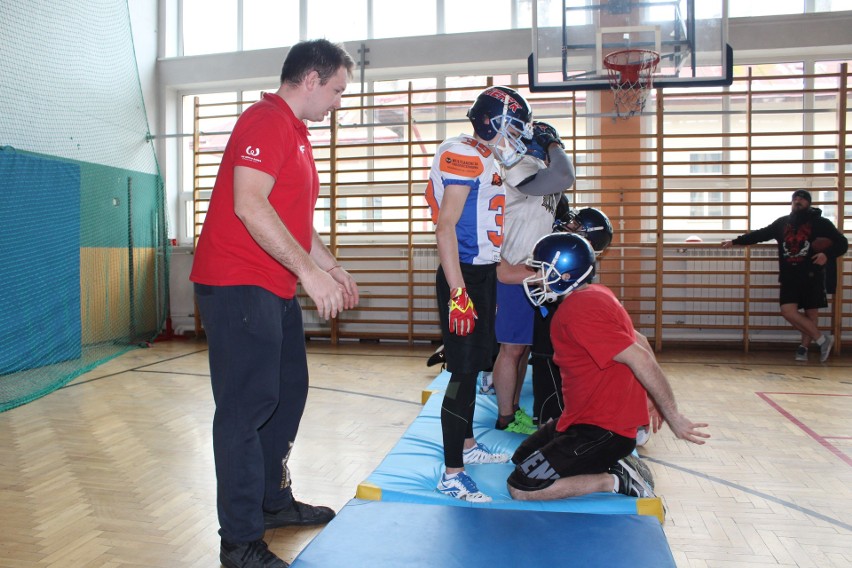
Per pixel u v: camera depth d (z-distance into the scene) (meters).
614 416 2.18
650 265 6.97
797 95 6.96
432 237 7.56
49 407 4.32
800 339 6.79
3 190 5.41
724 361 6.07
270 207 1.82
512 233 2.94
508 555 1.75
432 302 7.34
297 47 2.02
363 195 7.52
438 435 2.88
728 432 3.67
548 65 5.72
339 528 1.93
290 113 2.00
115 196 7.10
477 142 2.20
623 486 2.26
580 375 2.21
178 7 8.28
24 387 4.91
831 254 5.96
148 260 7.68
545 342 2.87
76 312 6.29
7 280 5.44
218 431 1.97
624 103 5.95
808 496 2.69
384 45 7.52
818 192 6.88
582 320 2.11
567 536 1.86
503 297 2.93
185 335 8.01
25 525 2.41
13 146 5.75
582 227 2.96
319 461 3.15
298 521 2.38
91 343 6.66
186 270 7.95
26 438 3.59
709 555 2.15
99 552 2.18
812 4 6.86
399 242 7.60
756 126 7.02
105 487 2.82
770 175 6.80
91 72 6.84
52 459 3.21
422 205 7.47
